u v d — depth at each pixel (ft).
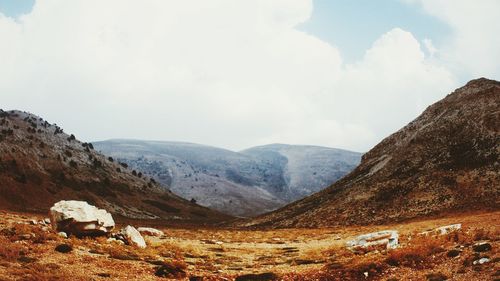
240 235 243.60
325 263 105.40
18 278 70.28
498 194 249.14
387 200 301.63
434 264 81.56
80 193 652.48
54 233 111.96
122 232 127.65
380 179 345.31
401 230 181.78
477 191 261.24
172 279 84.94
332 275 84.53
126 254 106.01
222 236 230.68
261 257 129.08
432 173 306.96
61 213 117.50
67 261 87.81
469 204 249.75
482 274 69.31
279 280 86.79
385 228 216.33
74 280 73.31
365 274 81.87
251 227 380.17
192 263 108.17
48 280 71.61
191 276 88.48
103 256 98.84
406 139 410.52
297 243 179.32
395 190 309.63
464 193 265.13
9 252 86.43
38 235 106.11
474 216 200.95
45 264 81.97
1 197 511.40
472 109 358.43
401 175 331.16
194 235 227.40
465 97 390.21
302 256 126.41
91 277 77.05
